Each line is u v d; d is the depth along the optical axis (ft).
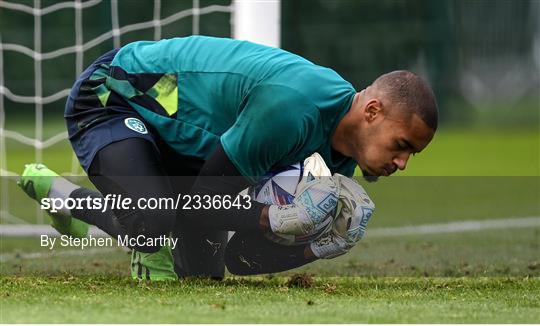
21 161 131.13
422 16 190.29
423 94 39.52
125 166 41.14
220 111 41.63
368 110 39.91
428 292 40.65
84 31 175.32
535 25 196.34
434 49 190.39
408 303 36.40
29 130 175.11
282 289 39.78
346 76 191.01
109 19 167.32
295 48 192.24
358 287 42.27
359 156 40.93
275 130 39.14
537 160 144.15
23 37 176.14
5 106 179.11
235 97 40.98
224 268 46.29
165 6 167.32
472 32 191.93
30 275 44.34
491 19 193.16
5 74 177.99
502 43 194.90
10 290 37.52
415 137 39.65
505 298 38.75
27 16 177.88
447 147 168.14
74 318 31.17
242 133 39.52
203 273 45.65
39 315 31.60
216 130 41.86
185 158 43.11
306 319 31.83
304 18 194.70
